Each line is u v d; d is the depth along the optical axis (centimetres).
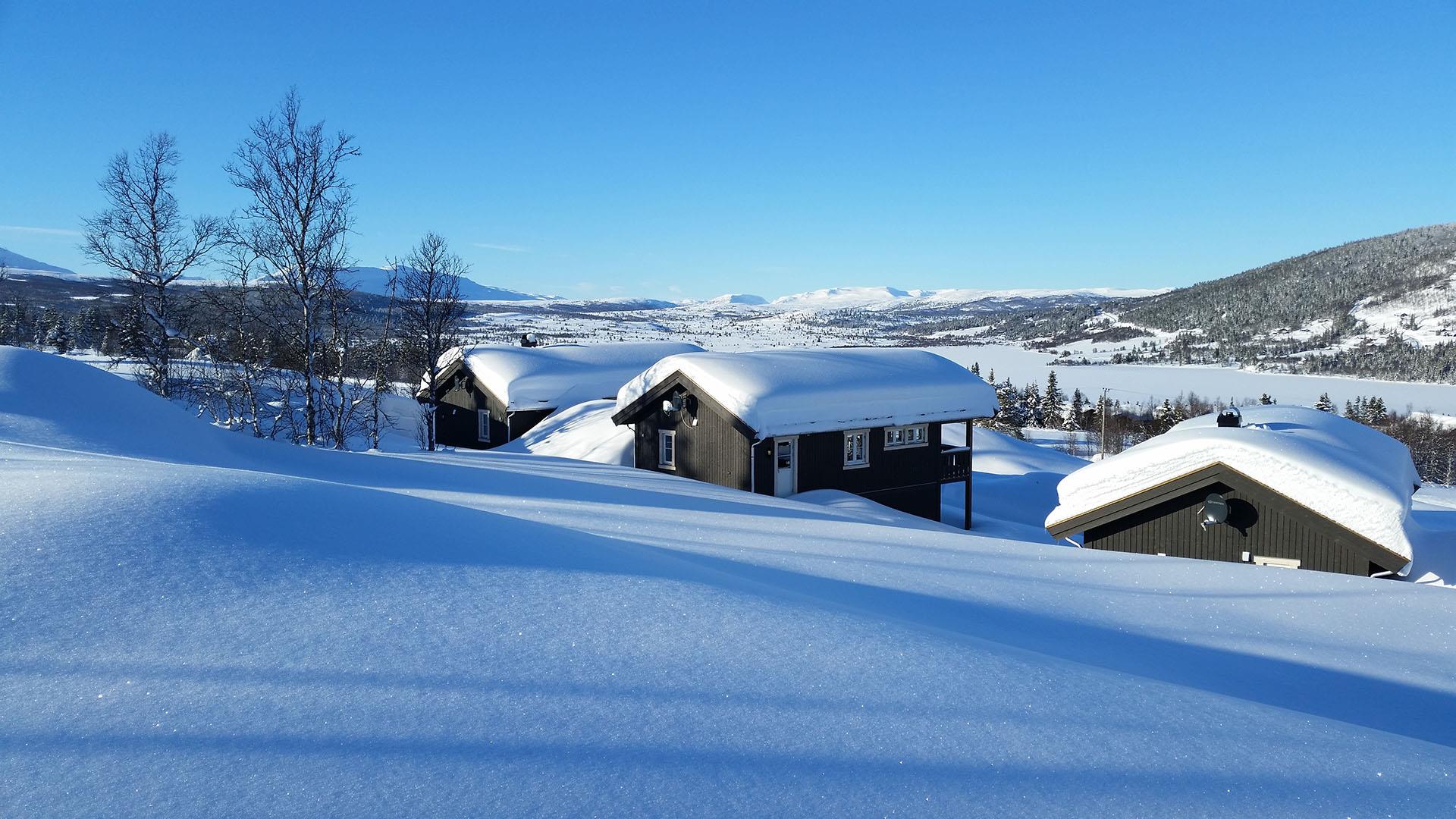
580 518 939
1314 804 285
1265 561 1266
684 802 251
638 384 2448
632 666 358
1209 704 394
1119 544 1410
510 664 347
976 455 3988
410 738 277
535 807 240
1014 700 361
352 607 394
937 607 646
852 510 2016
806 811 251
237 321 2455
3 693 288
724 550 800
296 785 242
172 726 273
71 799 229
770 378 2212
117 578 390
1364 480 1159
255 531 473
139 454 1124
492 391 3350
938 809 259
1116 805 271
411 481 1318
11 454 698
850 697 346
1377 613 714
